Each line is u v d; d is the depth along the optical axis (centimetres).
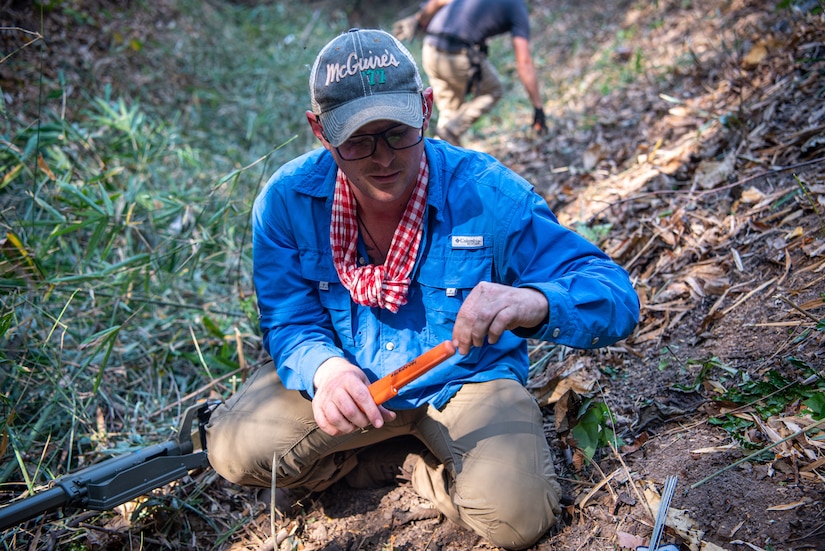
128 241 338
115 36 545
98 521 215
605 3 746
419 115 171
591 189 356
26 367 257
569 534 184
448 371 195
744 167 305
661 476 189
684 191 305
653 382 227
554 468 204
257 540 208
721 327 237
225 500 224
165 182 428
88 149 408
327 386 174
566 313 169
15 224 308
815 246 241
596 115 463
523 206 188
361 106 164
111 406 267
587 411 209
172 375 284
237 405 204
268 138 548
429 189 186
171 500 220
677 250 279
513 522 178
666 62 491
